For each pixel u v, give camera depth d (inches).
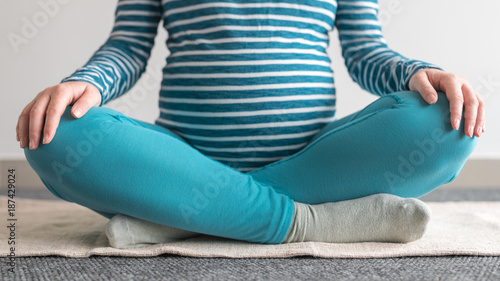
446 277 29.9
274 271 31.5
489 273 30.8
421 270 31.5
